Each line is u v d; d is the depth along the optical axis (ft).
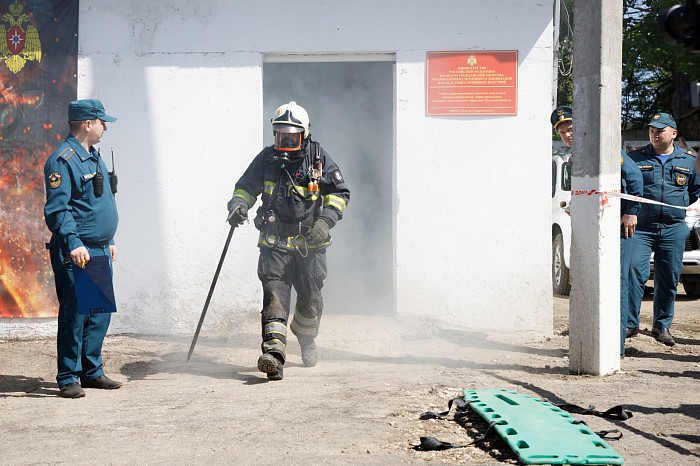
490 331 23.02
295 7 22.77
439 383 15.33
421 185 23.03
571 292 16.78
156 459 10.43
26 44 22.62
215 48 22.82
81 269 14.88
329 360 18.83
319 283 17.44
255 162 17.30
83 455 10.67
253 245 22.77
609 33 16.19
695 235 31.86
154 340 21.86
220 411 13.21
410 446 10.94
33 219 22.66
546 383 15.37
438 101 22.86
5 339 22.57
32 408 13.93
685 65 59.31
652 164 21.08
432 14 22.76
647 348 20.34
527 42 22.72
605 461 9.83
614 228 16.42
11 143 22.63
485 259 23.09
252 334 22.21
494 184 23.00
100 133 15.89
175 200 22.89
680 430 11.80
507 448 10.75
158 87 22.85
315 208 17.33
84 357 15.85
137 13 22.72
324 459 10.31
